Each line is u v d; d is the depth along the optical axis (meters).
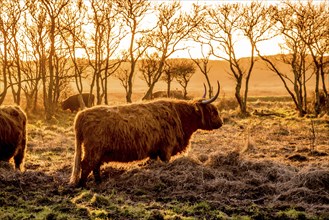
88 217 7.38
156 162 10.23
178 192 8.79
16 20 29.89
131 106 10.03
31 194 8.78
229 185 9.02
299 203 8.17
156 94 47.50
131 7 28.77
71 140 17.20
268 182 9.45
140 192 8.92
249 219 7.25
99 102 30.53
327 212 7.66
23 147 11.15
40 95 40.31
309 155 13.74
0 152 10.34
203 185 9.05
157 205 7.97
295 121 25.45
